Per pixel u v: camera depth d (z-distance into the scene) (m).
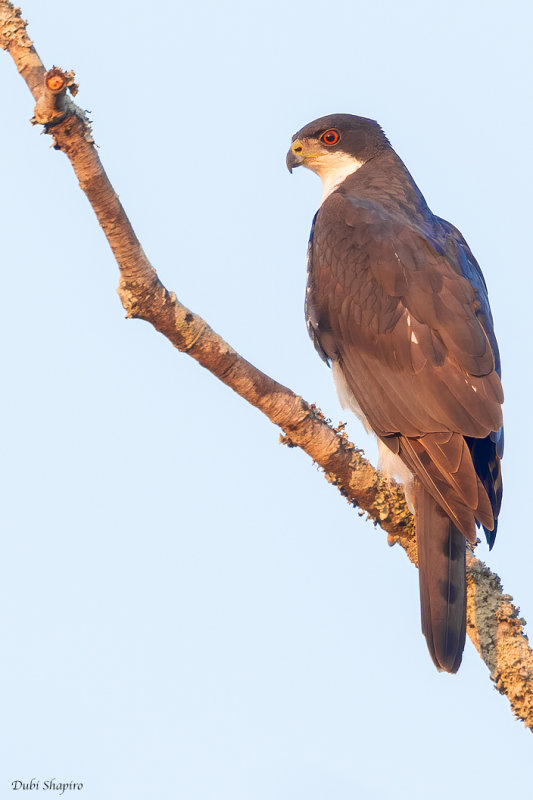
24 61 7.32
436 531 9.08
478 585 8.84
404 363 9.90
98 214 7.40
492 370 9.73
